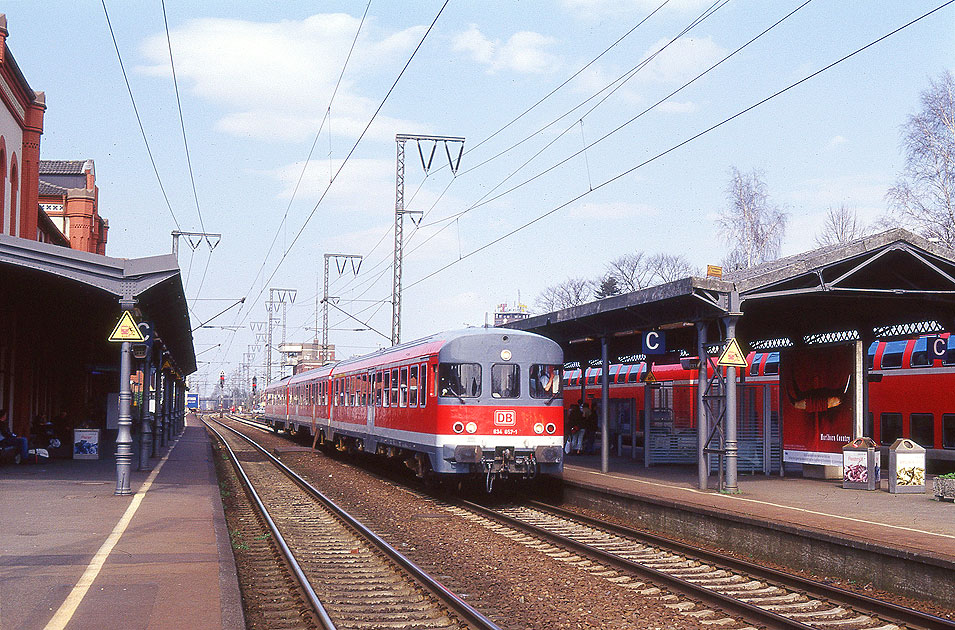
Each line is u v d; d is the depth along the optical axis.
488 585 9.79
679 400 23.27
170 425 40.22
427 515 15.70
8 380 24.50
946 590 8.76
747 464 20.55
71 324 26.12
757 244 39.81
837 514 12.18
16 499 14.52
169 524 11.86
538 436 17.53
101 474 19.44
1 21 24.08
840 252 14.95
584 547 11.75
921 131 30.41
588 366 26.72
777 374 22.83
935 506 13.20
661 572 10.02
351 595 9.20
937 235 30.36
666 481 17.36
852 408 16.62
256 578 9.97
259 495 18.78
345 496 18.73
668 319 16.73
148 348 21.53
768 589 9.60
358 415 24.91
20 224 27.34
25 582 8.20
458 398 17.19
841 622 8.31
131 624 6.74
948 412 19.94
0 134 24.42
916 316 17.45
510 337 17.64
